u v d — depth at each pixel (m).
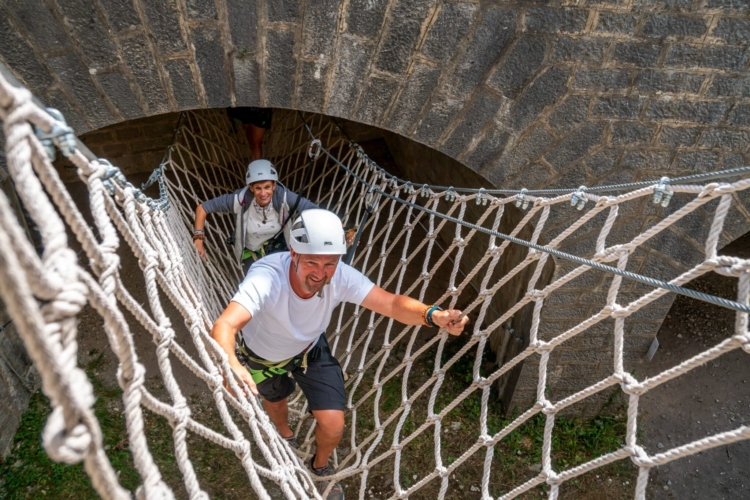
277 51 2.41
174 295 1.36
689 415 4.21
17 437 3.41
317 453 2.44
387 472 3.64
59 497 3.19
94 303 0.61
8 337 3.41
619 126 2.75
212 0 2.24
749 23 2.46
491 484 3.71
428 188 2.68
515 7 2.39
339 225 1.87
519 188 2.93
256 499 3.35
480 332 1.98
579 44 2.49
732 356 4.60
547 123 2.71
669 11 2.41
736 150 2.85
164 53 2.34
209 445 3.59
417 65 2.52
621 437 4.02
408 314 2.06
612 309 1.34
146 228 1.61
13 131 0.60
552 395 4.02
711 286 5.16
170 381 1.01
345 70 2.51
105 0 2.16
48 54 2.23
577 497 3.74
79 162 0.88
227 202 3.10
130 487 3.28
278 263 1.96
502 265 4.13
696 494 3.82
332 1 2.31
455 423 3.99
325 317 2.09
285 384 2.37
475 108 2.66
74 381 0.50
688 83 2.62
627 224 3.09
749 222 3.10
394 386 4.15
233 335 1.77
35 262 0.48
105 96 2.39
